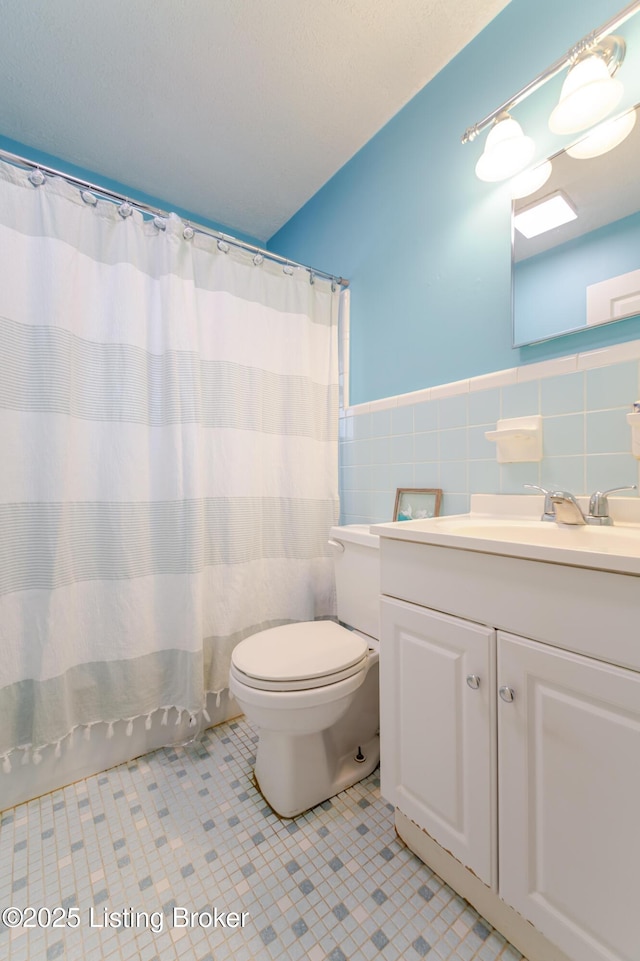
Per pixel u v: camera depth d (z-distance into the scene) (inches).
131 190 72.5
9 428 42.3
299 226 79.7
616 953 22.9
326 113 58.3
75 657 46.8
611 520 37.0
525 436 43.7
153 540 51.5
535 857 26.5
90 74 51.4
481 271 49.2
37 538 43.4
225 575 56.6
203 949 30.5
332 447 67.1
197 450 52.5
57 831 40.8
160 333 51.8
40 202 43.8
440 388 53.4
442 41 49.2
